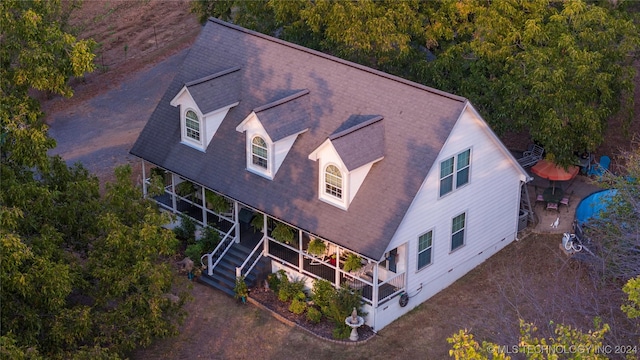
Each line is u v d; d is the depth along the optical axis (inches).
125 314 1162.6
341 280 1378.0
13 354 965.8
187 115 1492.4
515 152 1759.4
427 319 1357.0
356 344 1306.6
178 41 2292.1
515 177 1469.0
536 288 1403.8
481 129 1353.3
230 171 1451.8
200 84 1470.2
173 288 1428.4
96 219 1197.1
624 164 1678.2
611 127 1802.4
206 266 1457.9
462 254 1434.5
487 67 1565.0
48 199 1139.9
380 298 1327.5
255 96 1487.5
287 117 1395.2
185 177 1492.4
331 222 1318.9
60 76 1211.9
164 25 2416.3
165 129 1553.9
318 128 1400.1
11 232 1058.1
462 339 933.8
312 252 1378.0
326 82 1432.1
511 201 1487.5
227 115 1499.8
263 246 1443.2
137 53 2263.8
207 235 1488.7
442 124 1301.7
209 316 1378.0
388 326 1344.7
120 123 1947.6
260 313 1382.9
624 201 1375.5
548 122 1496.1
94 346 1115.9
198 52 1589.6
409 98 1348.4
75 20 2434.8
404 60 1598.2
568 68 1525.6
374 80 1392.7
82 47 1213.1
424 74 1583.4
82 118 1966.0
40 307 1103.6
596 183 1432.1
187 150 1513.3
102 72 2153.1
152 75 2138.3
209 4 1953.7
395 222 1268.5
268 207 1385.3
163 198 1600.6
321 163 1320.1
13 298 1079.6
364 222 1291.8
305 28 1669.5
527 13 1594.5
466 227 1416.1
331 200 1334.9
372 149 1312.7
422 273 1370.6
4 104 1162.6
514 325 1306.6
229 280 1435.8
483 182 1408.7
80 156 1822.1
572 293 1315.2
